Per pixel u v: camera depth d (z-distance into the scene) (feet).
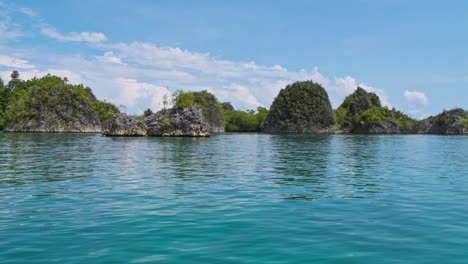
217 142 239.50
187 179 69.26
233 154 134.62
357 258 28.12
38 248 30.14
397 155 134.41
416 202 48.39
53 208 44.45
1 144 191.21
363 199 50.47
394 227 36.58
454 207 45.39
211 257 28.22
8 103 644.27
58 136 334.03
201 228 36.01
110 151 144.66
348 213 42.29
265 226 36.78
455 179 70.38
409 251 29.66
